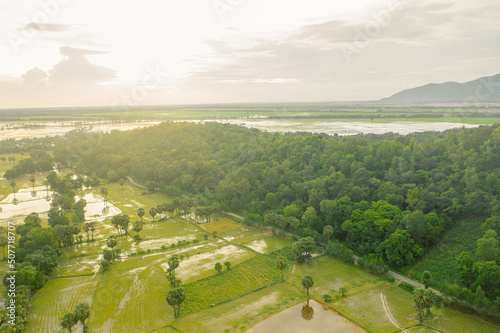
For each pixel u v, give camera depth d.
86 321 87.88
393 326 85.31
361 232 128.38
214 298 98.31
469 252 112.69
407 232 117.81
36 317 89.50
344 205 143.12
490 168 147.88
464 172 145.62
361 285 104.50
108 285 105.50
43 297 99.19
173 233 149.00
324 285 104.62
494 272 90.62
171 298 87.62
